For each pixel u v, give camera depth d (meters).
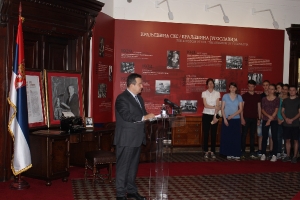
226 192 5.83
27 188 5.84
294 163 8.27
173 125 4.91
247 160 8.60
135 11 9.59
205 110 8.79
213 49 10.16
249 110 8.88
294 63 10.66
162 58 9.78
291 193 5.82
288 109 8.38
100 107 8.61
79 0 7.34
